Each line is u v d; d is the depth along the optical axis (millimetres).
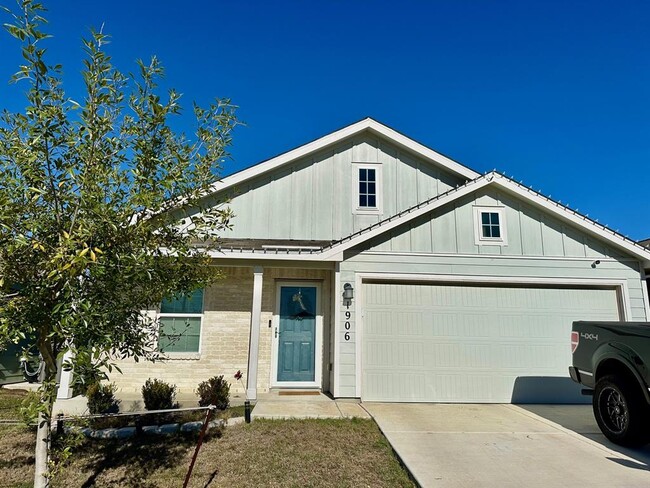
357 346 8062
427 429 6137
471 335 8352
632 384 5508
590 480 4352
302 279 9422
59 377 7594
